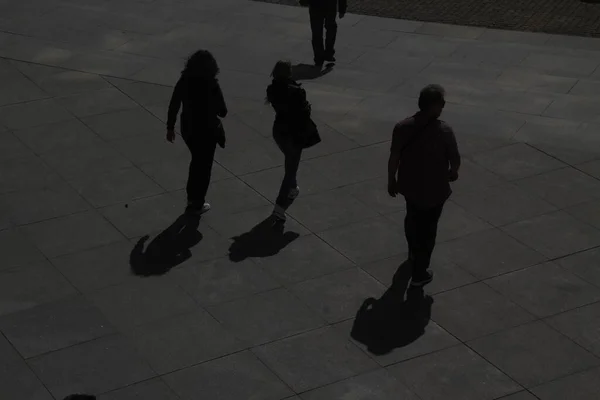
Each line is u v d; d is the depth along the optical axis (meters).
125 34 16.42
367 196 11.11
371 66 15.18
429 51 15.81
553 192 11.16
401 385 8.09
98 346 8.59
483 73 14.77
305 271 9.72
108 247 10.12
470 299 9.26
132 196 11.12
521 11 17.81
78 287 9.45
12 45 15.66
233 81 14.37
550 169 11.67
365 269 9.74
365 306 9.16
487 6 18.12
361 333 8.77
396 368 8.30
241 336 8.73
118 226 10.52
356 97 13.80
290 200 11.03
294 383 8.12
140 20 17.14
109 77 14.39
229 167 11.79
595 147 12.16
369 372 8.25
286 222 10.59
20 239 10.26
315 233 10.39
